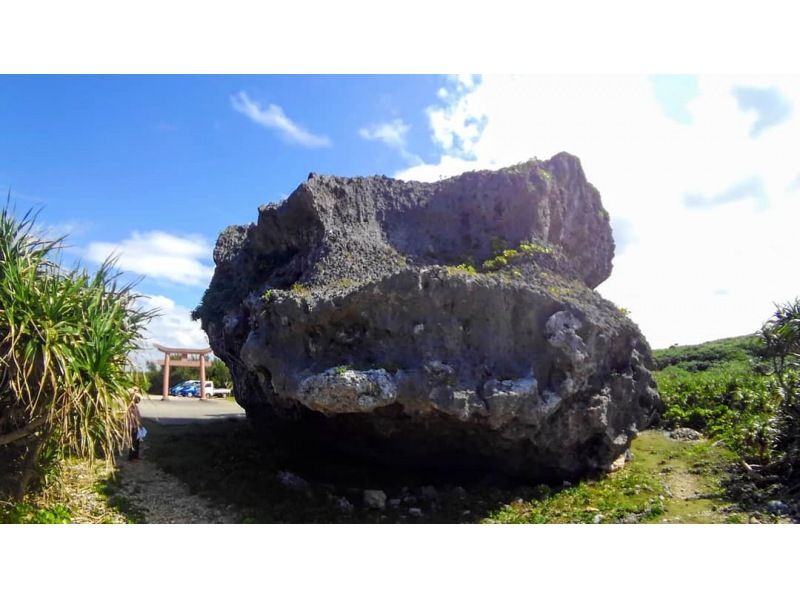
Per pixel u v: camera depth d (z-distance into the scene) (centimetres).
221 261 1675
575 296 1162
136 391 994
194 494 1110
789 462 1128
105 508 998
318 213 1240
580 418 1147
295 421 1252
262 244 1414
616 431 1214
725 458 1284
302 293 1073
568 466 1186
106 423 888
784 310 1241
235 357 1462
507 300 1068
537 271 1193
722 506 1034
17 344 845
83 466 1141
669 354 3212
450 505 1073
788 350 1262
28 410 906
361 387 952
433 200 1336
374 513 1042
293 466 1270
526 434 1076
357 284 1077
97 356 884
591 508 1034
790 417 1214
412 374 985
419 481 1212
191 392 3644
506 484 1196
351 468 1256
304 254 1288
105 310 957
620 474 1218
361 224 1271
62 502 977
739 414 1594
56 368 856
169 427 1667
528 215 1279
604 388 1180
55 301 877
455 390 989
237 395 1614
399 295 1012
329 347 1034
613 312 1212
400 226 1303
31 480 962
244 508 1048
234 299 1495
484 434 1080
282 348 1045
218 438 1483
